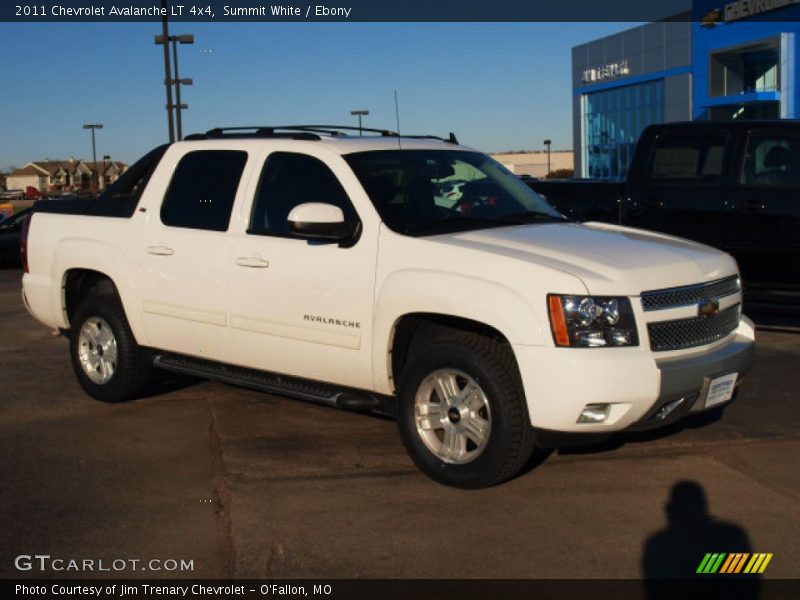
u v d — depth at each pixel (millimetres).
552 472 5379
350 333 5465
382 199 5531
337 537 4531
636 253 5137
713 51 33375
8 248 20703
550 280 4703
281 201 5941
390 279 5230
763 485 5160
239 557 4332
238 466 5598
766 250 8930
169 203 6570
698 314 5066
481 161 6488
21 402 7180
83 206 7320
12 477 5461
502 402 4832
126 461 5727
